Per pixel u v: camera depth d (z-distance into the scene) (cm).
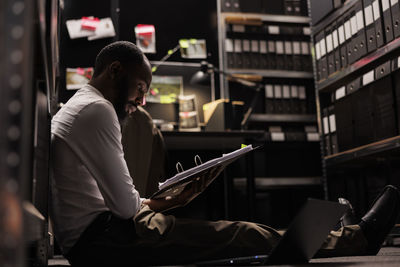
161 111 402
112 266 118
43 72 87
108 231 117
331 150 343
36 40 67
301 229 98
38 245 111
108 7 410
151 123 265
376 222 136
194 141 323
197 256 120
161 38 416
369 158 309
